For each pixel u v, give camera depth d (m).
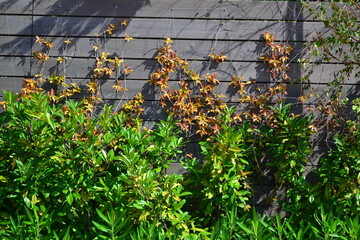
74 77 3.76
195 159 3.62
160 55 3.77
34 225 2.49
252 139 3.72
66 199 2.90
